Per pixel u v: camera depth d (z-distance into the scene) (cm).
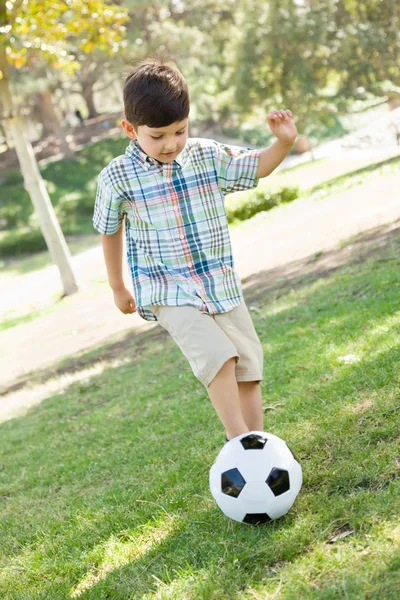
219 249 322
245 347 324
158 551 309
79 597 294
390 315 566
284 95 2431
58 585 316
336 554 254
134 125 301
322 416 390
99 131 4525
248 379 325
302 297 845
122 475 451
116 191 318
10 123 1692
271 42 2352
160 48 3203
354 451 332
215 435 448
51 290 2039
